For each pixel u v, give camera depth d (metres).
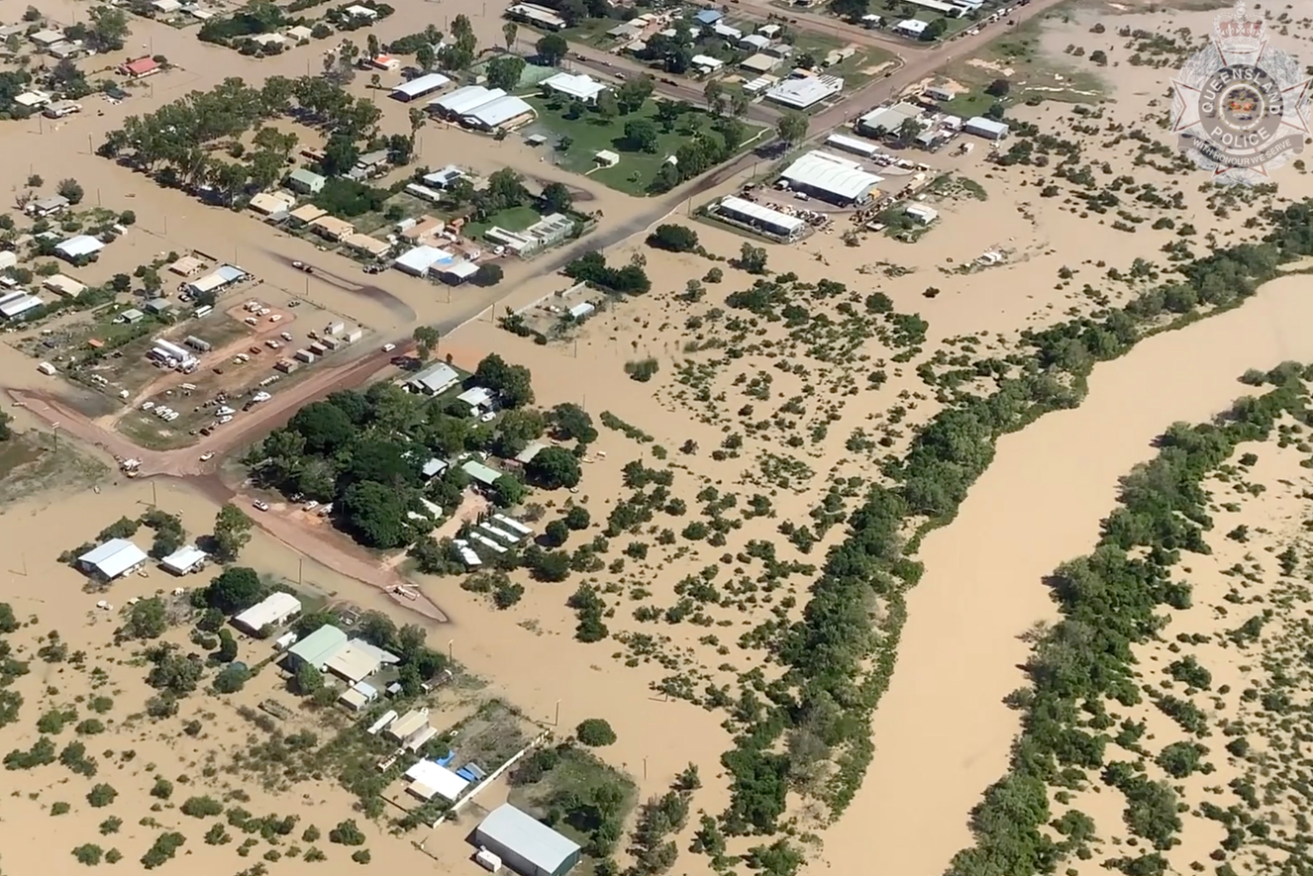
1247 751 176.88
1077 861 161.88
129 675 181.88
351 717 178.00
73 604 192.38
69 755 168.88
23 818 161.38
